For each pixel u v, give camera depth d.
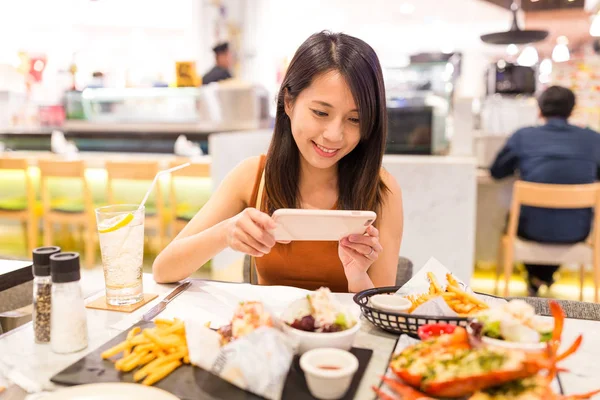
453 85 3.89
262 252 1.20
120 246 1.17
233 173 1.64
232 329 0.90
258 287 1.35
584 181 3.28
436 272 1.21
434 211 3.12
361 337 1.04
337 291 1.58
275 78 8.22
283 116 1.51
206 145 5.06
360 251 1.24
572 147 3.29
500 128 4.46
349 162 1.54
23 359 0.93
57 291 0.95
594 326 1.11
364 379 0.87
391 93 3.80
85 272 4.07
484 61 10.78
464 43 10.59
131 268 1.20
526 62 6.39
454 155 3.69
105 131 5.29
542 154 3.31
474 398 0.74
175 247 1.37
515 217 3.16
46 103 6.27
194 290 1.32
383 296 1.13
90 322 1.10
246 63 7.70
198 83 5.17
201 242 1.33
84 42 8.70
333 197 1.57
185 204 4.39
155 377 0.83
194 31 7.48
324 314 0.93
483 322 0.86
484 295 1.18
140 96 5.23
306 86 1.31
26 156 4.88
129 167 4.03
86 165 4.35
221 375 0.82
